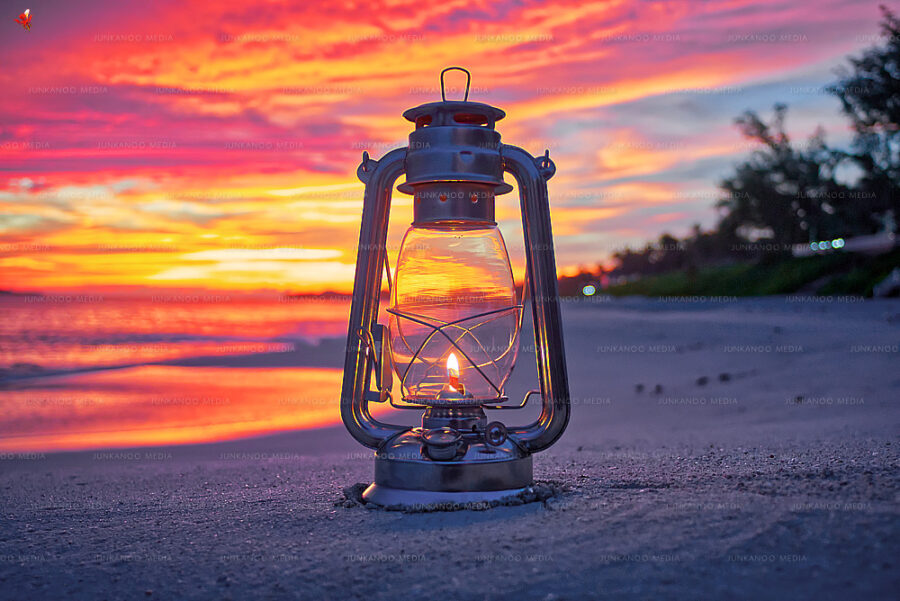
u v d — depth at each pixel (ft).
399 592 7.21
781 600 6.38
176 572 8.24
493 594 6.97
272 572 7.99
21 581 8.21
